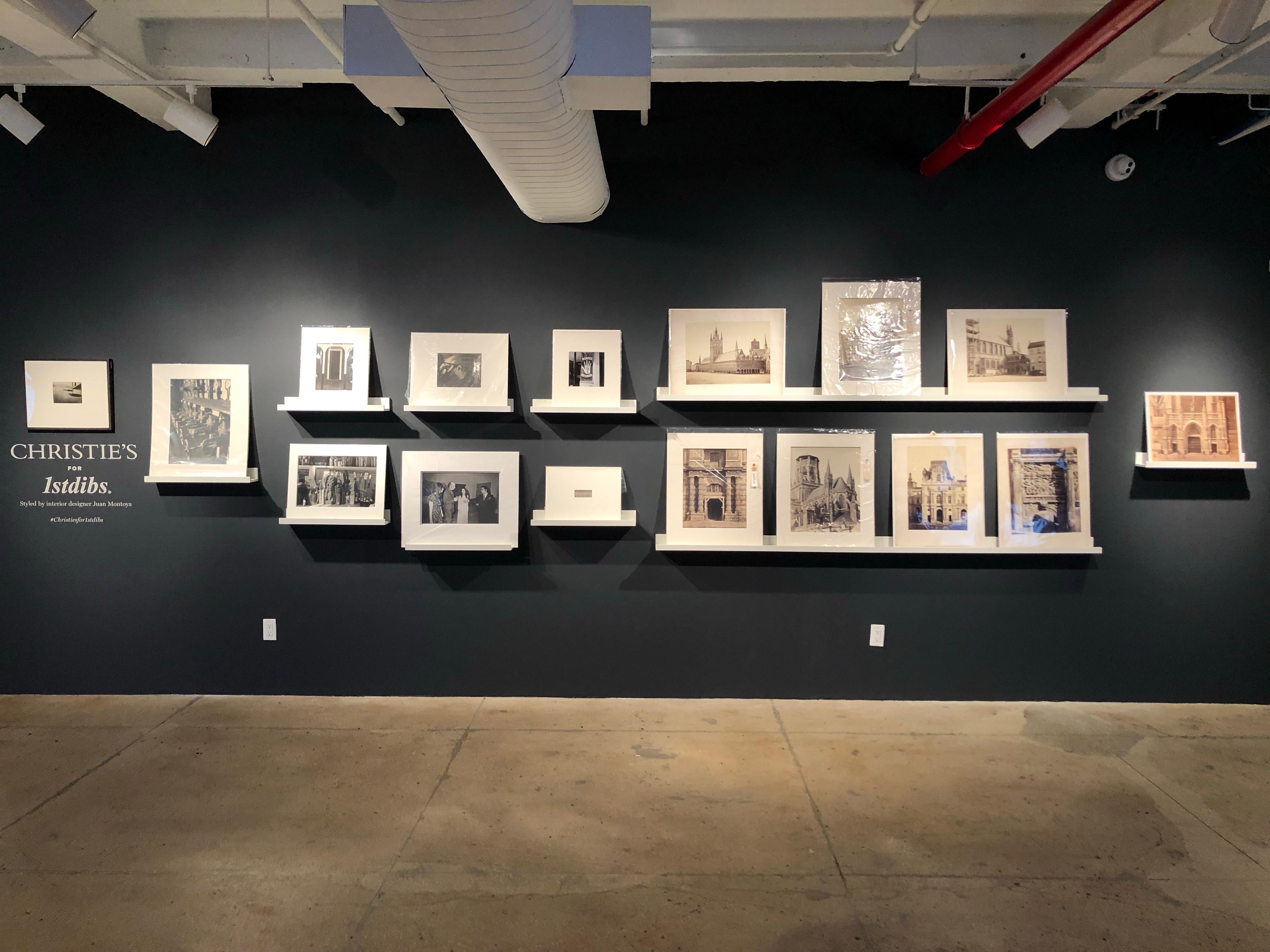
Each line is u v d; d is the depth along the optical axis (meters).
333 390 3.68
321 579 3.80
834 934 2.10
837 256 3.70
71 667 3.81
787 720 3.54
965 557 3.76
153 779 2.93
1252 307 3.66
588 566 3.79
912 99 3.66
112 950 2.02
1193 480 3.69
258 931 2.10
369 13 2.41
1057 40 3.25
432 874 2.36
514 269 3.74
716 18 3.24
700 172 3.71
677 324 3.69
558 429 3.76
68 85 3.05
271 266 3.74
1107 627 3.74
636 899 2.24
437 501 3.74
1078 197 3.66
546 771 3.02
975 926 2.13
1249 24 2.13
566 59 2.28
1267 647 3.71
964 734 3.38
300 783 2.91
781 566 3.78
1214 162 3.64
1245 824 2.65
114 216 3.72
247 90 3.69
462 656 3.81
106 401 3.74
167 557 3.79
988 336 3.66
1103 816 2.70
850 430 3.70
